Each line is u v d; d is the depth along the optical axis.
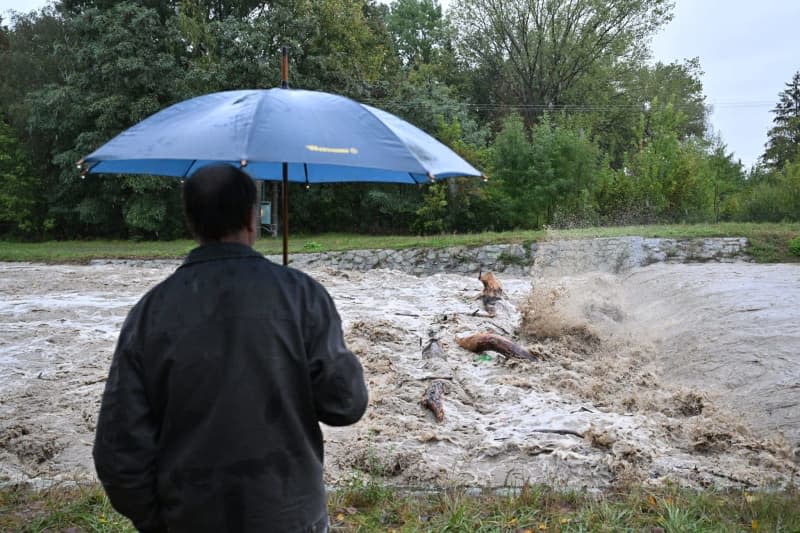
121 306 13.21
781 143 60.28
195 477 2.15
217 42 34.62
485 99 53.84
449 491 4.88
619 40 48.00
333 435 6.00
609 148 48.00
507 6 48.31
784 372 7.64
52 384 7.80
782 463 5.51
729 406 7.03
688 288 13.84
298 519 2.21
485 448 5.71
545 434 6.02
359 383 2.33
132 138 3.19
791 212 26.91
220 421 2.16
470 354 8.87
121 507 2.20
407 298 13.63
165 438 2.20
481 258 21.73
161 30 34.59
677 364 8.91
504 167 31.95
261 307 2.24
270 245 26.88
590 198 30.84
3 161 37.84
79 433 6.23
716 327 9.96
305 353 2.29
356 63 36.91
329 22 36.81
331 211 36.22
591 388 7.61
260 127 3.02
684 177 29.89
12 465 5.64
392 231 36.19
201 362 2.18
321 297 2.38
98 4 37.38
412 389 7.29
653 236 20.72
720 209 30.66
